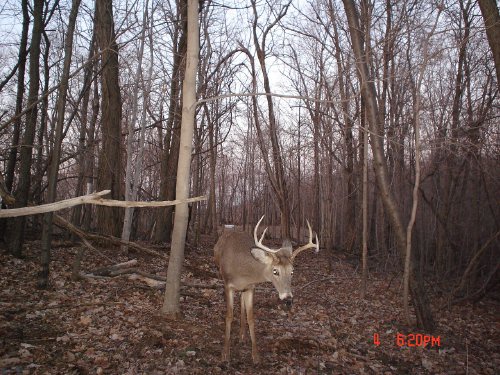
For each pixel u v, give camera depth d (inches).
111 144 546.6
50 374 176.2
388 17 467.5
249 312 225.6
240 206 1558.8
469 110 453.7
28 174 358.9
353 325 313.0
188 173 273.7
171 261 272.1
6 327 218.4
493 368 251.4
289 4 666.8
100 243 499.8
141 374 188.5
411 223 298.0
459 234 546.9
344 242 855.7
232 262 223.9
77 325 235.0
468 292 434.9
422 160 529.7
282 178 681.0
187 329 253.6
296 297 385.7
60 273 344.2
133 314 266.7
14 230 374.3
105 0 530.6
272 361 224.1
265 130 838.5
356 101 543.2
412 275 312.5
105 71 545.0
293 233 1106.7
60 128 298.2
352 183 738.8
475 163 460.8
